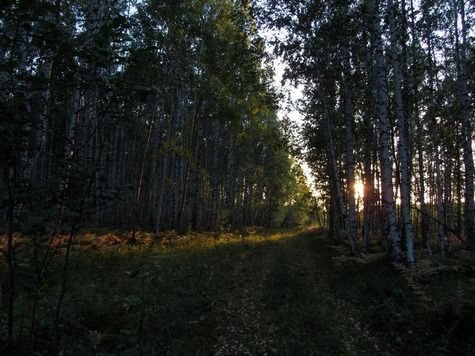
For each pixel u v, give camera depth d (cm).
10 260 260
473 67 1235
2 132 232
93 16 723
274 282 834
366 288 763
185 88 1984
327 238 2192
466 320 485
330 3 1154
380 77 976
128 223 2334
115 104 290
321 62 1292
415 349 468
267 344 519
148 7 1362
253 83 1483
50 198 259
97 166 264
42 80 259
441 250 1315
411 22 1228
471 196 1159
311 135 1742
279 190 4466
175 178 2312
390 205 955
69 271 662
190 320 555
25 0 218
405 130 1273
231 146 2889
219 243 1535
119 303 568
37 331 413
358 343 523
